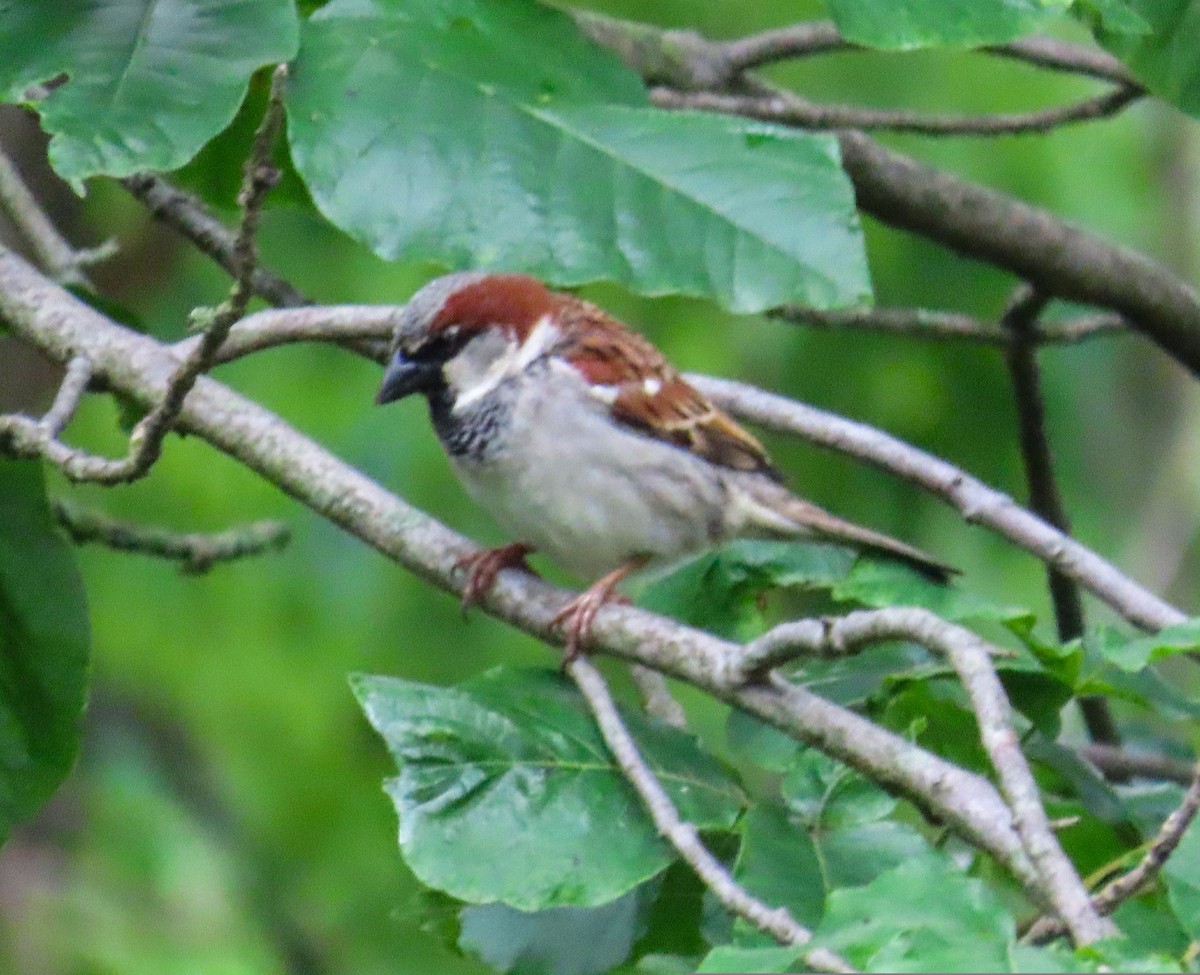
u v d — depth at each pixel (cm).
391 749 662
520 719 682
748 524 853
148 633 1567
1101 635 634
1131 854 671
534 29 743
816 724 629
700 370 1395
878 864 656
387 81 709
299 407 1495
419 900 736
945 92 1425
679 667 677
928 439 1370
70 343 778
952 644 580
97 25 700
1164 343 1127
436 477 1478
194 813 1659
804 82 1425
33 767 798
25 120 1291
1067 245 1088
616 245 678
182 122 674
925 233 1087
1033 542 786
